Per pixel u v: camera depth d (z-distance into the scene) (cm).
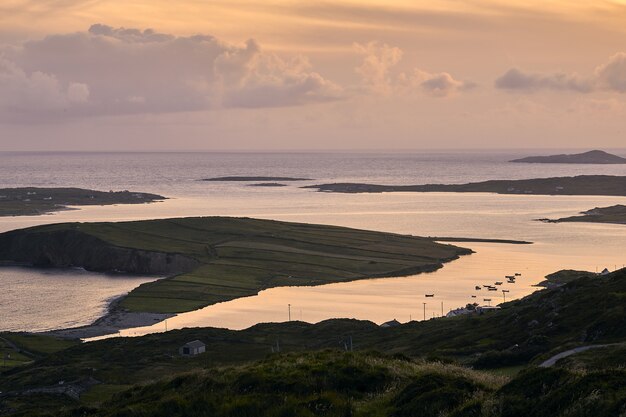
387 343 11519
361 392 3862
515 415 3000
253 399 3775
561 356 5622
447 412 3247
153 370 10550
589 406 2773
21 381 10006
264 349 12431
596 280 10525
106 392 8725
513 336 9131
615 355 4969
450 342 9838
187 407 3866
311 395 3753
